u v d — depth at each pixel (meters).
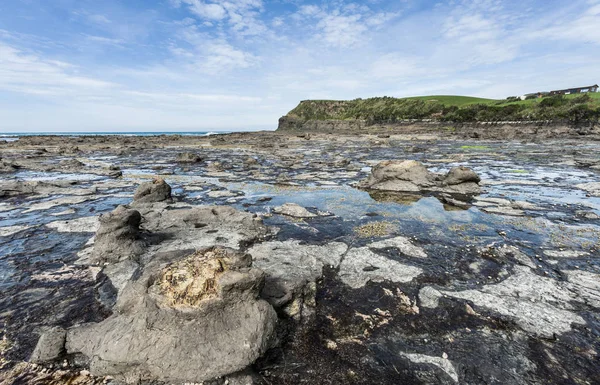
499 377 4.09
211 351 4.09
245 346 4.20
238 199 13.56
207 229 9.41
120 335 4.34
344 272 6.91
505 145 41.16
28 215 11.11
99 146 43.53
